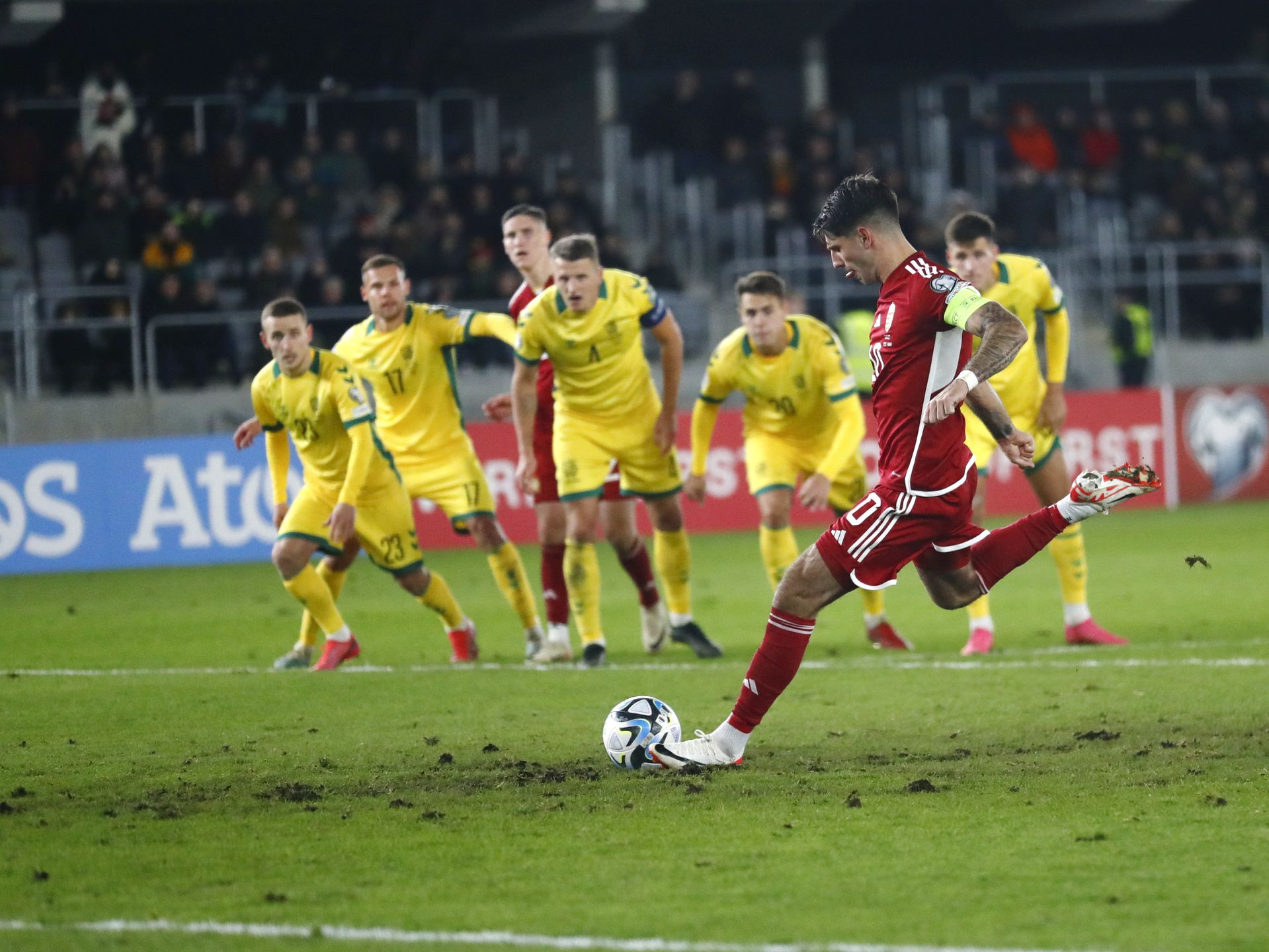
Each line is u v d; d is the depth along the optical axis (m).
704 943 13.48
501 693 26.78
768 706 20.23
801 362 31.00
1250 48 98.25
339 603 41.84
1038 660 29.22
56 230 70.75
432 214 69.50
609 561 51.62
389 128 78.75
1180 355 74.81
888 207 19.25
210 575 49.31
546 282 32.00
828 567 19.61
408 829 17.55
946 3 94.88
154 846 16.98
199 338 62.44
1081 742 21.58
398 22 84.56
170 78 82.94
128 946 13.67
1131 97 93.31
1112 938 13.46
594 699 25.95
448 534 56.56
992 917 14.07
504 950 13.40
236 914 14.57
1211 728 22.31
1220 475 63.72
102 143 69.62
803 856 16.17
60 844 17.14
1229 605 36.84
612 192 80.69
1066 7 91.94
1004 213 78.81
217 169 71.31
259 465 52.66
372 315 32.06
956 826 17.22
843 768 20.27
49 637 35.81
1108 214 81.19
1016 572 45.88
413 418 31.52
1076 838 16.62
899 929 13.78
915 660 29.86
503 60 87.31
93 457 51.22
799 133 79.38
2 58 80.81
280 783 20.02
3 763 21.44
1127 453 62.12
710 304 70.50
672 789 19.23
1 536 50.25
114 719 24.75
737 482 58.72
